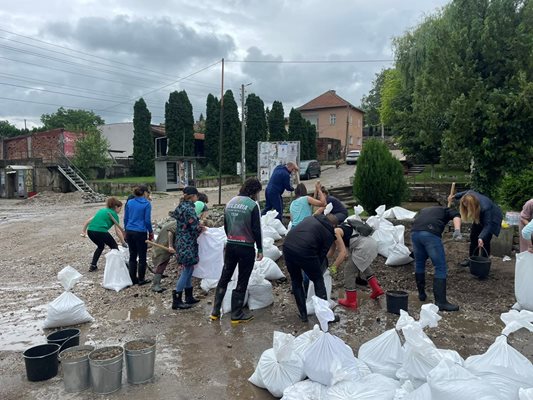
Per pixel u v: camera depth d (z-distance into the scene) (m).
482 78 9.23
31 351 3.75
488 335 4.35
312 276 4.64
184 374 3.70
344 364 3.16
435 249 5.09
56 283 6.92
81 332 4.75
